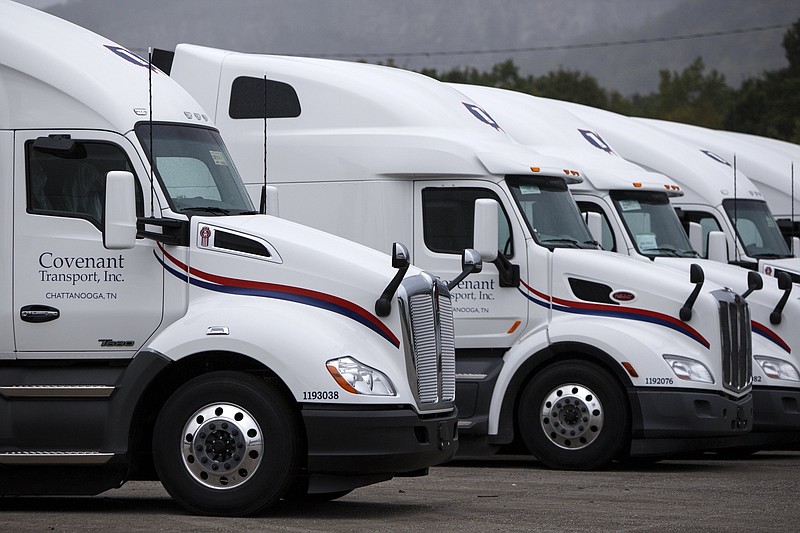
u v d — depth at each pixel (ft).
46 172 62.75
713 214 117.91
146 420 62.23
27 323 62.08
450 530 56.75
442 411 63.46
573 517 61.52
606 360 83.30
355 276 61.21
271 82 90.74
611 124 122.31
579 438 83.56
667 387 82.17
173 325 60.75
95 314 61.77
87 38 66.80
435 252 86.79
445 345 64.28
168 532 55.01
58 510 62.49
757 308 99.04
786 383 96.73
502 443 85.20
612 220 101.40
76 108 62.95
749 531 57.82
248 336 59.26
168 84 67.26
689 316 83.51
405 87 90.79
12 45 63.62
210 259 61.67
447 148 86.89
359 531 55.88
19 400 61.00
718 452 101.86
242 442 59.11
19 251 62.34
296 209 89.25
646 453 83.20
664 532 57.21
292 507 63.57
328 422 58.70
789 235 132.67
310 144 89.10
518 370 85.05
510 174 86.74
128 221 60.13
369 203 87.61
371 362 60.03
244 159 90.48
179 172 63.67
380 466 59.52
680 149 121.49
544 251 85.66
